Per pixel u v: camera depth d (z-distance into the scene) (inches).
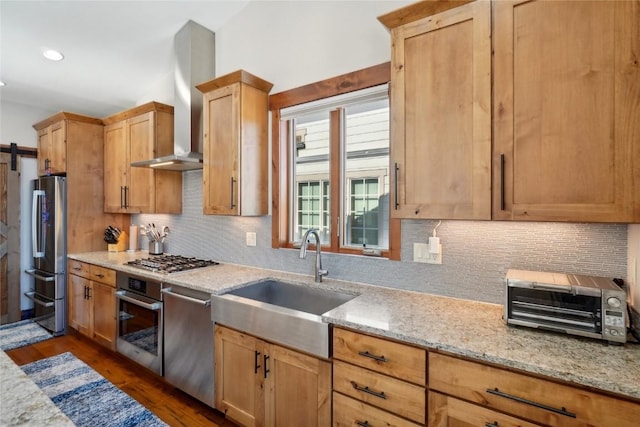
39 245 146.8
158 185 123.6
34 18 100.9
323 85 88.7
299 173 108.7
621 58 44.4
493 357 43.9
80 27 106.5
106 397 93.0
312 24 91.7
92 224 147.6
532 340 48.6
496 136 53.1
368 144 97.1
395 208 63.1
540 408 41.8
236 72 91.4
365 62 82.4
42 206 145.1
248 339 73.1
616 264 54.9
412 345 51.1
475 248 68.3
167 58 126.9
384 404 53.6
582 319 48.0
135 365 112.6
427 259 73.9
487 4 53.7
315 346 60.9
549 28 48.9
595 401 38.9
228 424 81.6
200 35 113.3
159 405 89.3
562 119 48.1
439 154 58.5
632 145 43.9
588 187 46.6
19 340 133.0
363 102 83.5
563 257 59.5
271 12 101.0
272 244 101.3
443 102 58.0
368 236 97.3
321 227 103.7
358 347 56.3
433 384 49.3
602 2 45.5
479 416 45.8
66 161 139.9
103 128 149.6
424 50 59.8
